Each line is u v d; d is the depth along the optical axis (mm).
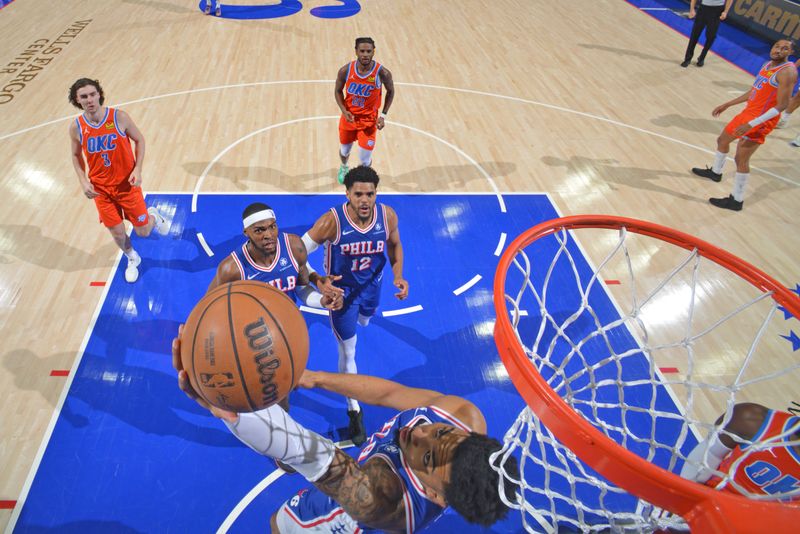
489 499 1524
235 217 5680
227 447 3672
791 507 1328
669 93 8867
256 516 3309
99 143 4254
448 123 7680
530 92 8688
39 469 3453
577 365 4312
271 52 9547
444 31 10938
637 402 4059
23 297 4637
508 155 7039
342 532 2400
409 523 1812
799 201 6469
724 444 2434
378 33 10641
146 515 3277
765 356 4488
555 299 4934
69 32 9820
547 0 13117
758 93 5781
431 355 4406
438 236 5617
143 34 9945
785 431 2299
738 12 11555
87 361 4148
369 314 3959
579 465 2232
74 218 5555
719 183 6723
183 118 7375
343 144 6039
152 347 4301
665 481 1358
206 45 9664
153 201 5812
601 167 6902
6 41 9305
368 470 1773
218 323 1723
